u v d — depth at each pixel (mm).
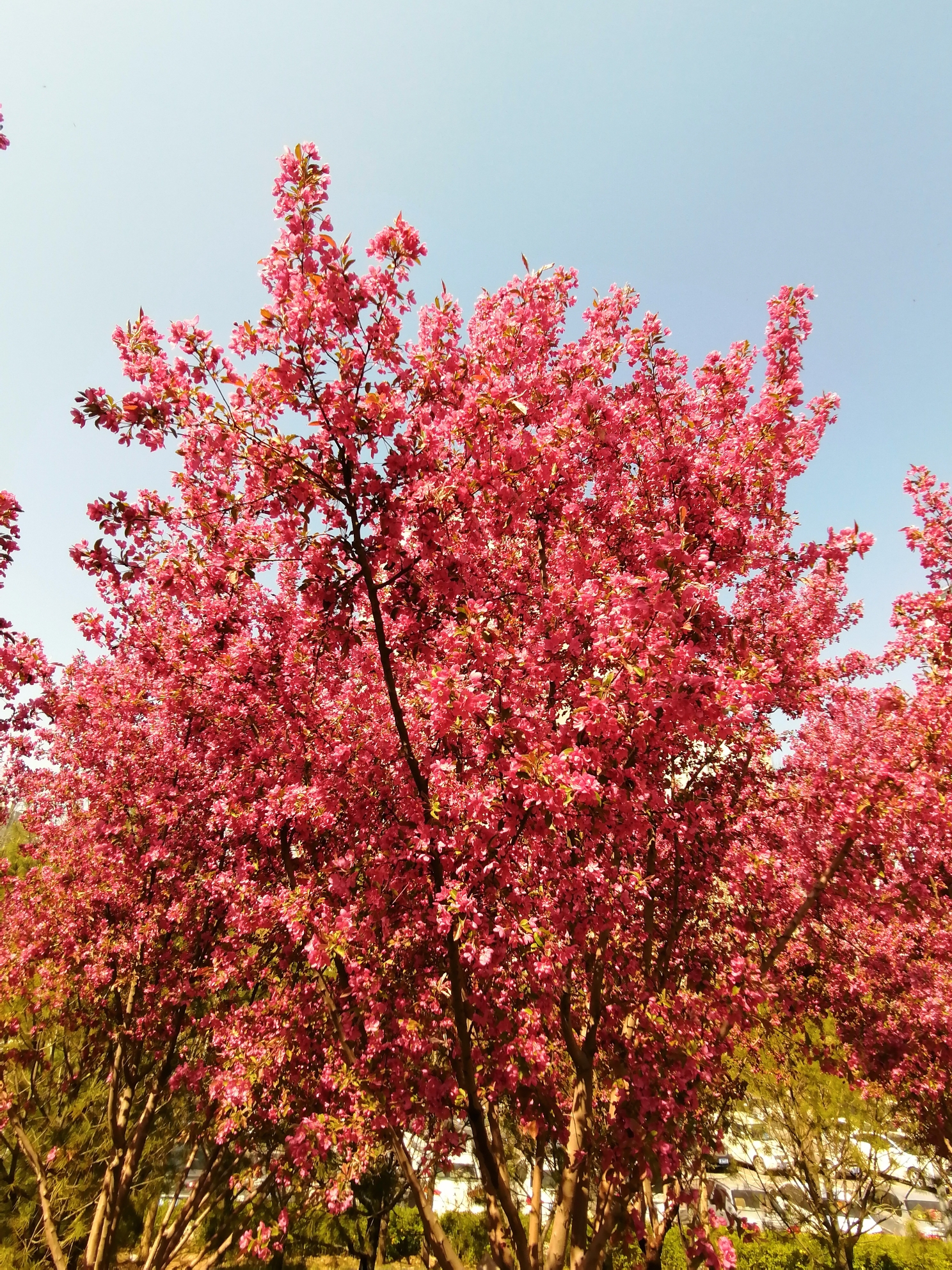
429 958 5680
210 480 5488
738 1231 11977
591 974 6219
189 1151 11117
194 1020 8602
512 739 4648
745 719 4988
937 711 6695
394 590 5125
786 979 7742
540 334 6828
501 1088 5348
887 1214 15391
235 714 6879
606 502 6738
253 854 7344
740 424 6621
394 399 4570
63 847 9891
